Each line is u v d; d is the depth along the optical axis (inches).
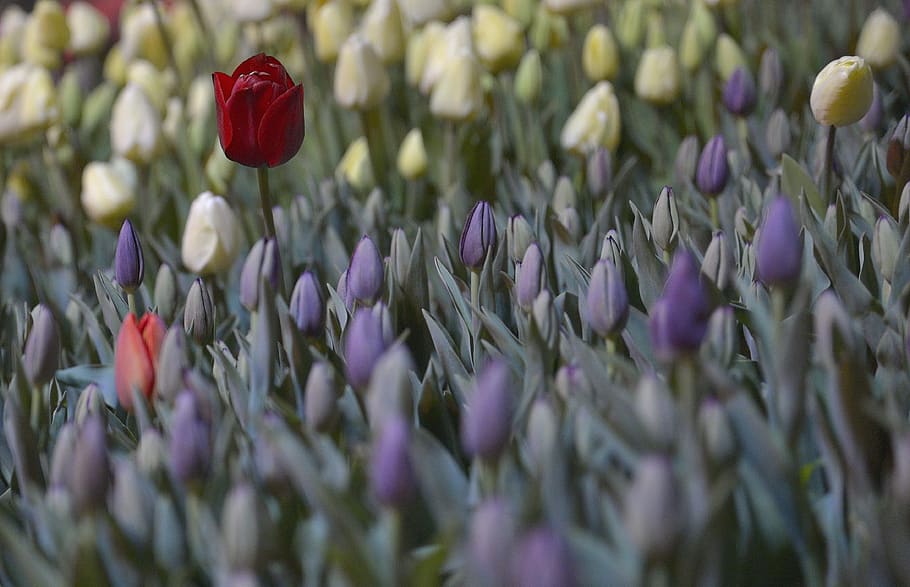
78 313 95.4
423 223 102.8
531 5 117.0
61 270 100.8
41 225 111.2
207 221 93.8
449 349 87.7
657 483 75.9
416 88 114.5
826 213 92.7
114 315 92.0
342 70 104.6
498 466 79.7
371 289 88.1
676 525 76.0
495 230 89.2
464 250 89.4
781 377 81.0
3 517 83.9
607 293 84.0
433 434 85.7
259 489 83.3
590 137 104.0
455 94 103.1
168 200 106.4
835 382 80.8
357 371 82.5
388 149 108.7
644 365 86.1
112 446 85.4
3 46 131.9
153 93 115.7
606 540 80.0
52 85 108.7
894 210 95.2
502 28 108.0
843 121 93.7
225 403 86.3
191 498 81.0
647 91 107.4
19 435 84.4
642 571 77.0
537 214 95.3
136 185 109.6
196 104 113.7
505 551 76.1
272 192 109.0
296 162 110.1
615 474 79.4
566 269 92.0
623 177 101.0
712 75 111.2
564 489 79.5
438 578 80.7
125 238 90.4
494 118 109.6
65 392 89.4
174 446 80.6
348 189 104.3
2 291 100.7
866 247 90.8
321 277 98.3
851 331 82.0
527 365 85.5
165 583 81.2
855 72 92.8
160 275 93.4
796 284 82.6
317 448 82.3
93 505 80.0
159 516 81.3
